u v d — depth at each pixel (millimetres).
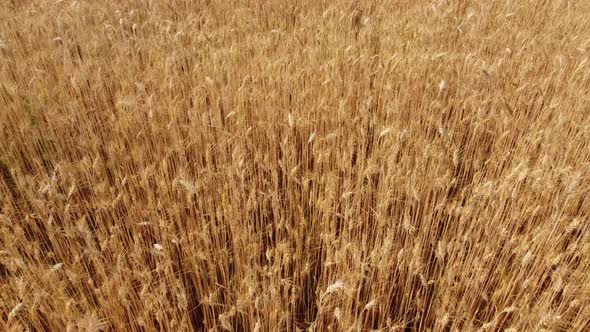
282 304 2670
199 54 5402
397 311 2898
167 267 2543
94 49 5691
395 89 4492
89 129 4094
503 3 6832
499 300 2775
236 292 2611
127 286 2629
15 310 2107
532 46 5332
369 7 7168
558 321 2418
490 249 2908
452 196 3695
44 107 4508
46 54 5523
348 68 4957
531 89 4547
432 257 3176
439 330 2504
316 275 3123
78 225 2461
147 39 5973
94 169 3486
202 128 3844
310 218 3412
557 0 6852
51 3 7141
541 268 2676
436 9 6023
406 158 3449
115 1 7363
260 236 3020
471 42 5574
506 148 3861
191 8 7223
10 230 3305
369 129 4348
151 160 3992
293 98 4402
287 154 3373
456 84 4777
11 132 4285
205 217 3453
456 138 4156
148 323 2496
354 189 3420
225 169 3496
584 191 3365
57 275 2676
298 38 5707
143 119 4277
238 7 7184
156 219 3201
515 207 2916
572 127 3996
